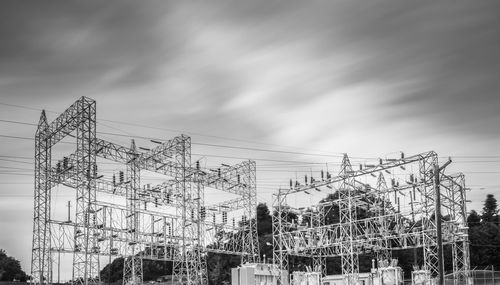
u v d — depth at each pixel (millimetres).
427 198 72938
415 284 74875
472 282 76312
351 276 77875
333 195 110250
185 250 85688
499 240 117875
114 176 83375
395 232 79688
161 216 89500
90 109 74750
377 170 75875
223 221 99250
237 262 119000
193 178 90375
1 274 127000
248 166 99562
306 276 87125
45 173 77875
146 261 134750
